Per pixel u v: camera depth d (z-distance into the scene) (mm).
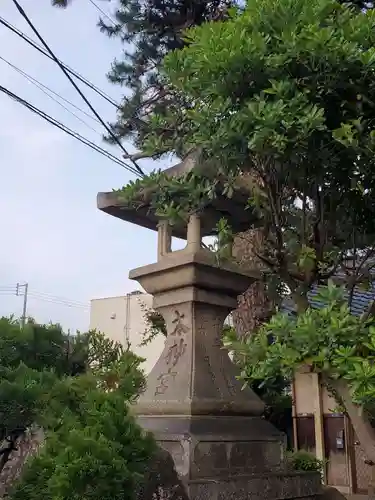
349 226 4355
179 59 3842
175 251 5215
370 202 4102
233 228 5484
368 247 4426
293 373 3164
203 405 4641
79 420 3410
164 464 4094
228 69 3475
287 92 3438
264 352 3250
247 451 4668
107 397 3473
